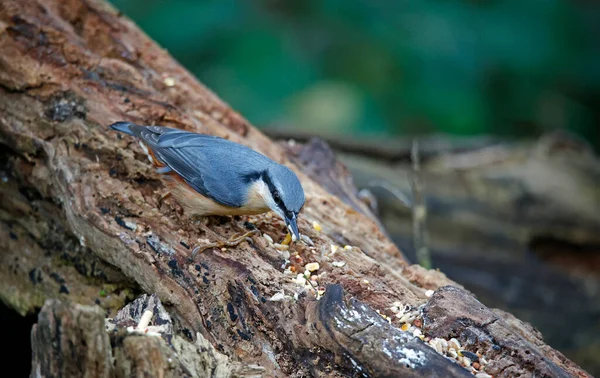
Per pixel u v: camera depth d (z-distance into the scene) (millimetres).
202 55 16562
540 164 16156
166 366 6660
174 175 8867
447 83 16859
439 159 16656
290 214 8367
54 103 9938
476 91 17016
